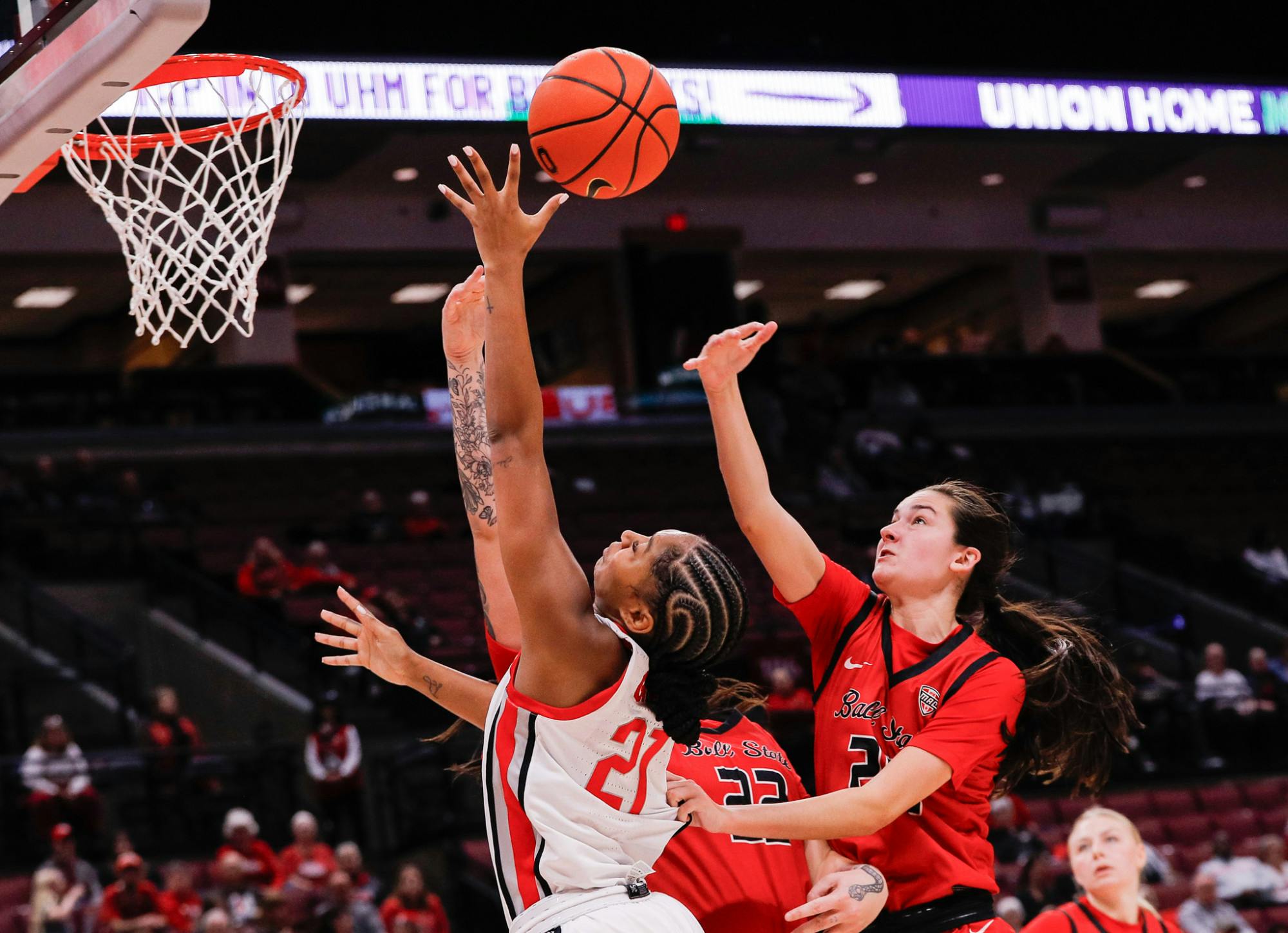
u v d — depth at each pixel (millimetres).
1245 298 30047
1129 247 26578
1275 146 21938
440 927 11188
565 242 23656
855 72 19625
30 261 21391
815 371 23094
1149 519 22953
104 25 3762
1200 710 16406
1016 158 24109
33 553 16828
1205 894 11516
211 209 4844
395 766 14320
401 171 22172
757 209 24719
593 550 19047
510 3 20281
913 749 3305
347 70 17078
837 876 3324
